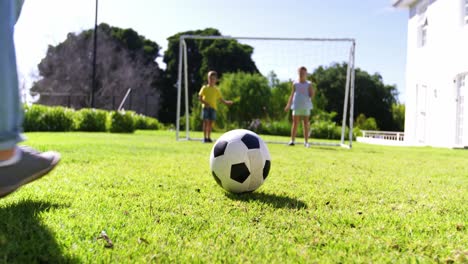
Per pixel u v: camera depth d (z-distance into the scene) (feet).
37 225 5.57
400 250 5.29
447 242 5.65
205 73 91.91
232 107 59.88
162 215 6.57
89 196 7.90
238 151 8.72
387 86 91.40
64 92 91.04
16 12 5.08
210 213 6.88
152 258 4.56
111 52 95.86
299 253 4.96
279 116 59.72
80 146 20.34
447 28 37.78
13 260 4.32
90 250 4.74
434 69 40.40
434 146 36.52
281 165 15.31
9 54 3.99
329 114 59.52
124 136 35.40
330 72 79.10
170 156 17.54
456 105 36.32
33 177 5.72
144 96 90.58
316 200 8.43
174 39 96.99
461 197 9.41
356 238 5.69
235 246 5.13
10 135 4.00
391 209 7.80
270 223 6.38
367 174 13.34
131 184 9.63
